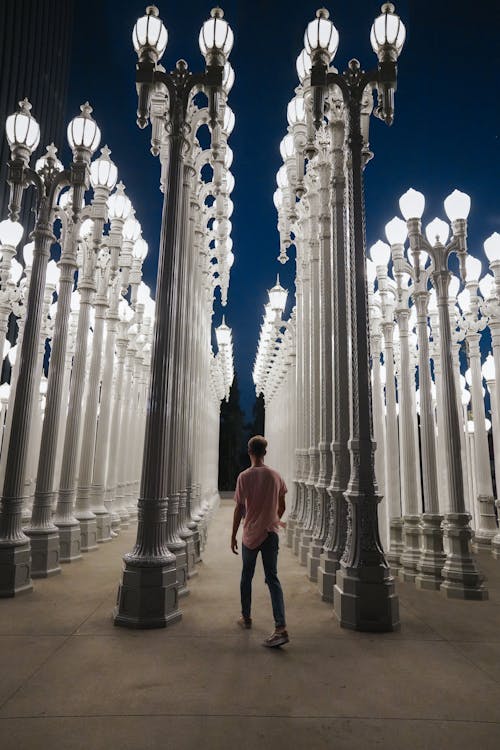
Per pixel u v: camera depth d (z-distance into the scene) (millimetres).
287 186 9523
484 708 3193
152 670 3719
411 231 8008
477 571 6625
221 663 3885
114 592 6203
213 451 23984
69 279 8305
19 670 3689
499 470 13047
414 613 5629
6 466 6359
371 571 4934
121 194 9969
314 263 9523
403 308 9438
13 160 6789
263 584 6832
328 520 7305
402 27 5762
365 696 3348
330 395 7543
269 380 24469
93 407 10289
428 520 7492
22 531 6922
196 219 8594
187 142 7203
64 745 2680
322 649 4270
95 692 3334
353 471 5395
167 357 5555
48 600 5801
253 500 4840
